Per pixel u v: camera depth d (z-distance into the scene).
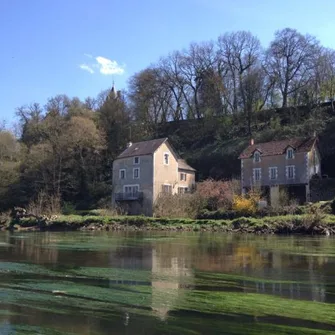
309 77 77.19
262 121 78.75
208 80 87.12
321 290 11.76
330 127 65.12
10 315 9.19
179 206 49.72
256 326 8.34
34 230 44.94
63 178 67.19
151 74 89.38
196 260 17.95
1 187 64.06
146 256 19.39
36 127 73.38
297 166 54.25
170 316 9.03
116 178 65.56
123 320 8.79
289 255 19.69
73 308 9.69
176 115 90.31
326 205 41.19
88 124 70.19
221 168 70.38
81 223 46.56
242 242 26.83
